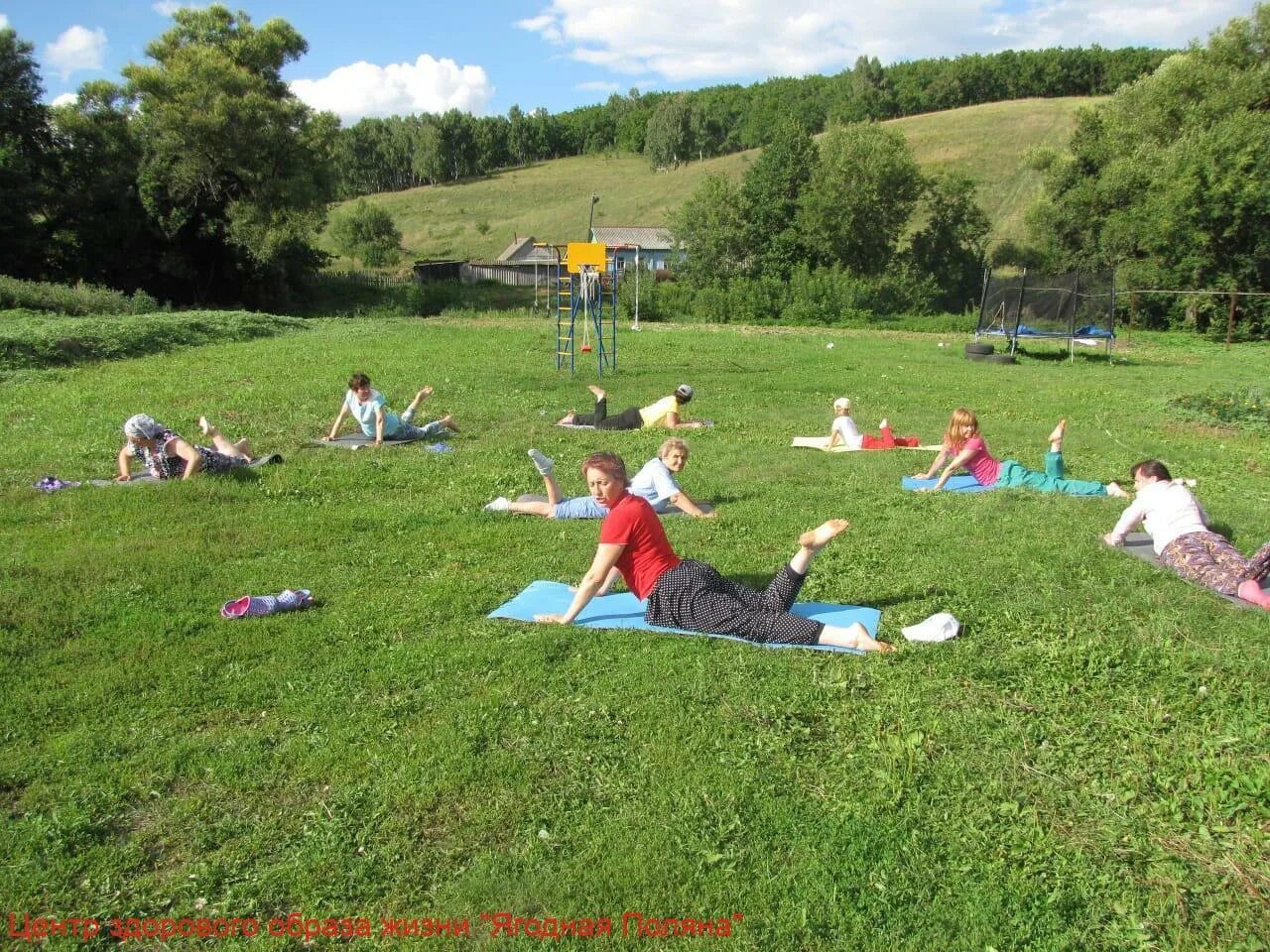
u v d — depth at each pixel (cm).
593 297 1816
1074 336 2150
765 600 493
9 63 3322
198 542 649
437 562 620
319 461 916
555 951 276
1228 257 2930
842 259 4400
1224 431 1230
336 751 378
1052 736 396
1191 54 3375
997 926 287
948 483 859
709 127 10006
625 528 491
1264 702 424
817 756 378
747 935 282
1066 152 3922
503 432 1114
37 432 1048
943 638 489
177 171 3688
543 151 11931
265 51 4009
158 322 2125
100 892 301
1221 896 302
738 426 1177
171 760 372
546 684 436
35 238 3419
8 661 458
